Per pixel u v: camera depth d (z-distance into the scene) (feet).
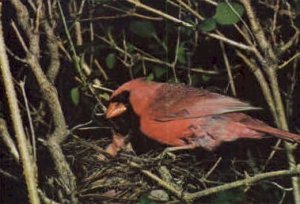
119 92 4.04
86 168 3.95
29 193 3.34
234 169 4.05
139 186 3.92
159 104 3.97
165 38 4.28
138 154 4.08
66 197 3.88
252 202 4.14
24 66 4.18
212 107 3.92
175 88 3.99
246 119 3.93
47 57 4.08
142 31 4.23
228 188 3.75
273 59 3.99
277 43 4.22
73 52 4.10
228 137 3.93
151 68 4.34
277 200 4.14
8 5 4.16
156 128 3.98
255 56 4.06
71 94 4.14
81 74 4.13
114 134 4.10
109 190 3.93
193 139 3.95
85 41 4.38
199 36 4.26
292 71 4.24
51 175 4.02
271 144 4.16
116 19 4.35
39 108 4.20
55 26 4.00
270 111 4.05
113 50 4.38
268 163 4.17
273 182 4.01
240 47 4.00
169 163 3.93
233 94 4.16
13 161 4.17
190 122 3.94
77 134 4.29
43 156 4.03
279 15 4.21
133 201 3.92
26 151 3.34
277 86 3.98
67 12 4.22
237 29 4.07
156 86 4.01
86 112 4.29
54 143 3.81
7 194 4.20
